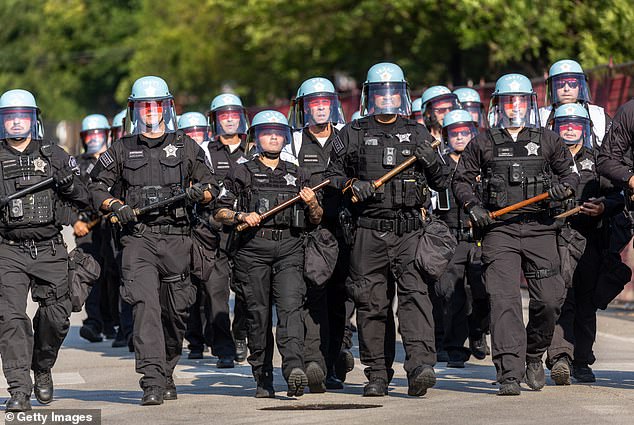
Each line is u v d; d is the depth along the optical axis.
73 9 140.62
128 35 141.00
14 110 18.23
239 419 16.91
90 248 29.25
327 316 19.34
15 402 17.67
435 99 26.16
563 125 20.81
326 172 19.06
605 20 44.75
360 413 17.20
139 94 18.91
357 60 73.12
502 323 18.69
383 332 18.97
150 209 18.56
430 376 18.30
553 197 18.55
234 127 24.77
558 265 18.98
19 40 143.12
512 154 18.89
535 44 48.84
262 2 69.06
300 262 18.94
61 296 18.30
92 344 28.98
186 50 90.94
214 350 24.12
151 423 16.67
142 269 18.56
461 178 19.16
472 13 51.44
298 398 18.92
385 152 18.52
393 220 18.50
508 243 18.89
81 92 144.50
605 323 29.88
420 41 64.62
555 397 18.45
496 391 19.34
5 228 18.06
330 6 69.19
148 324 18.38
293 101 21.42
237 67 87.62
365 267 18.69
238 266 19.06
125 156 18.84
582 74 22.84
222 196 19.06
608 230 20.03
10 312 17.86
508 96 18.94
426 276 18.45
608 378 20.78
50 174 18.23
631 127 18.34
